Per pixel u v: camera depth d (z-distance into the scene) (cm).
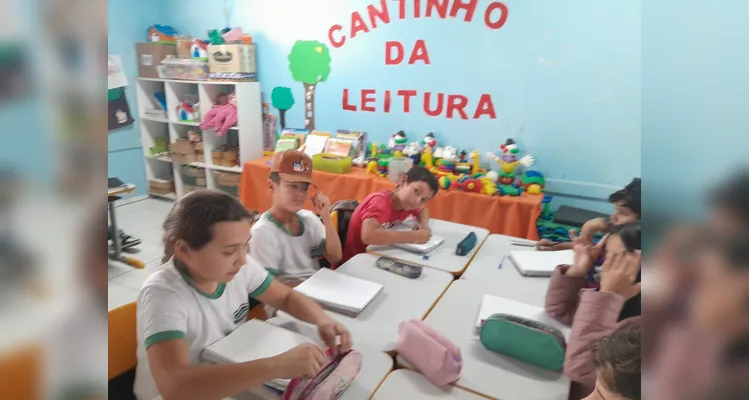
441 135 295
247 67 346
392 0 292
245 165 329
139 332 98
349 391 91
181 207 96
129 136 395
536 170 272
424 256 162
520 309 122
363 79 314
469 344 108
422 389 93
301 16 328
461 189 260
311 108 340
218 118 349
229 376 83
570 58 251
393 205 185
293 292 121
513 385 94
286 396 85
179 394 83
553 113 261
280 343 99
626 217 83
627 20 233
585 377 86
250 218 100
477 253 167
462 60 279
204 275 96
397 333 113
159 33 383
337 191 291
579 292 114
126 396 108
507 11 261
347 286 132
